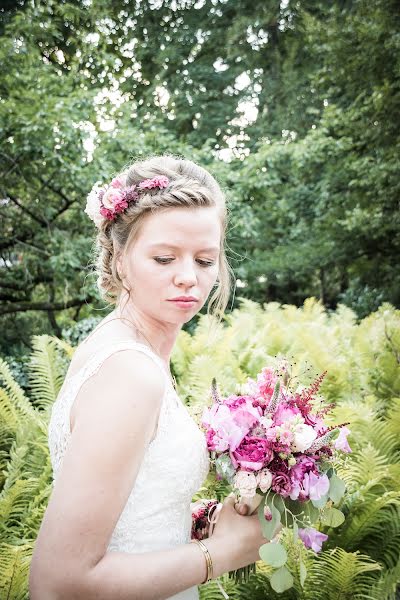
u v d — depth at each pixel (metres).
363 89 9.56
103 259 1.36
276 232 13.28
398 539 2.77
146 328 1.23
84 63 11.17
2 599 2.19
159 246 1.15
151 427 1.02
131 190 1.21
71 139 7.37
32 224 9.06
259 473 1.17
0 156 8.06
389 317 5.40
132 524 1.12
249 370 4.78
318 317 6.90
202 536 1.33
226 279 1.51
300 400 1.29
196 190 1.18
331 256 11.44
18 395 3.82
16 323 10.09
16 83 7.94
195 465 1.19
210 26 14.85
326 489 1.18
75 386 1.07
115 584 0.94
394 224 9.95
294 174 11.34
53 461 1.17
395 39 8.61
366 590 2.47
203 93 14.41
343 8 12.09
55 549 0.90
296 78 13.93
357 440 3.34
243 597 2.53
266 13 14.08
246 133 14.39
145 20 14.81
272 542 1.17
